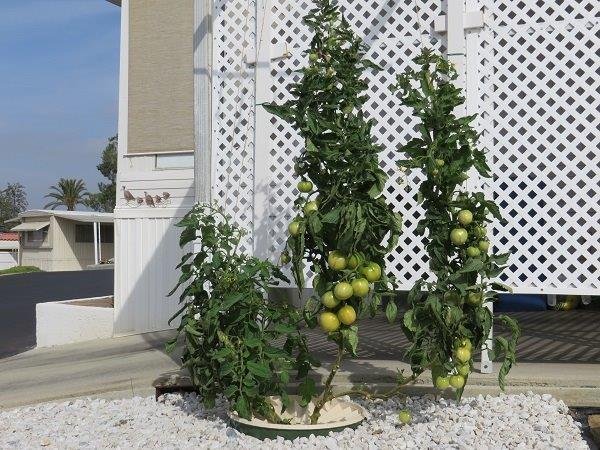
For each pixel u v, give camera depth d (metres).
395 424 3.97
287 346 4.05
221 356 3.73
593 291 4.65
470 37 4.95
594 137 4.96
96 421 4.33
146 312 8.77
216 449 3.65
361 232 3.48
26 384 5.38
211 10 5.59
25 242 35.44
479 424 3.89
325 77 3.75
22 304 16.44
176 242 8.70
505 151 5.12
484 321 3.63
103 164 63.06
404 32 5.17
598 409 4.23
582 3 4.75
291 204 5.37
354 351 3.63
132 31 9.45
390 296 3.76
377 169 3.63
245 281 3.97
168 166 9.21
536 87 4.81
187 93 9.16
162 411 4.53
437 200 3.82
